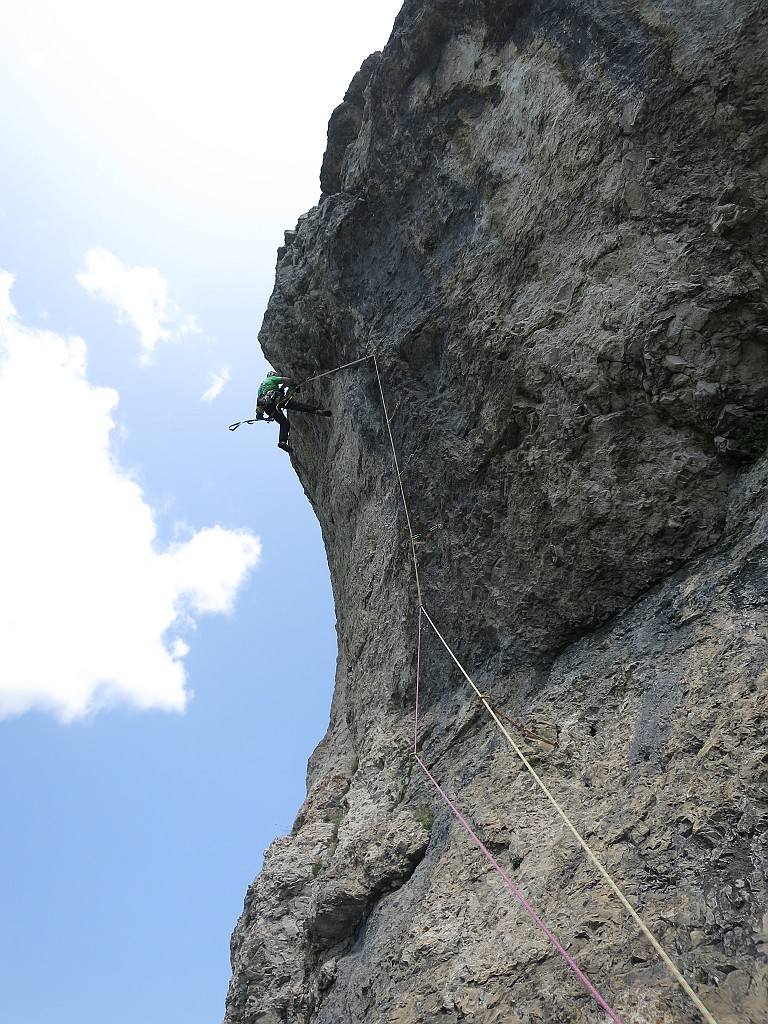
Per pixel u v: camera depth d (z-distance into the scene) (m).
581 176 8.42
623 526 7.53
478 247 9.74
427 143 10.84
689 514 7.17
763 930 4.51
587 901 5.60
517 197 9.24
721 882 4.89
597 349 7.73
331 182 13.97
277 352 14.03
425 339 10.35
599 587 7.74
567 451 8.02
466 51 10.34
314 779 13.62
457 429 9.64
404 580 10.59
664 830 5.49
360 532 12.41
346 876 8.66
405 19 11.22
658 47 7.72
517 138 9.42
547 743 7.21
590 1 8.55
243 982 10.30
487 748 8.09
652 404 7.47
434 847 7.81
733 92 7.18
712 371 7.08
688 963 4.68
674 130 7.59
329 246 12.15
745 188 7.08
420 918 6.99
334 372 12.87
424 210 10.76
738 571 6.50
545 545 8.24
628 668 6.98
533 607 8.34
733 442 7.03
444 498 9.73
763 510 6.61
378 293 11.42
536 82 9.20
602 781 6.41
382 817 8.91
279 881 11.19
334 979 7.98
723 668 6.02
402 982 6.50
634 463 7.57
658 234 7.68
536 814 6.80
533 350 8.43
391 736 10.02
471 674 9.13
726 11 7.34
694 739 5.81
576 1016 4.98
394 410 10.76
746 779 5.19
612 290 7.86
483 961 5.96
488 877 6.75
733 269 7.12
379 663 11.16
